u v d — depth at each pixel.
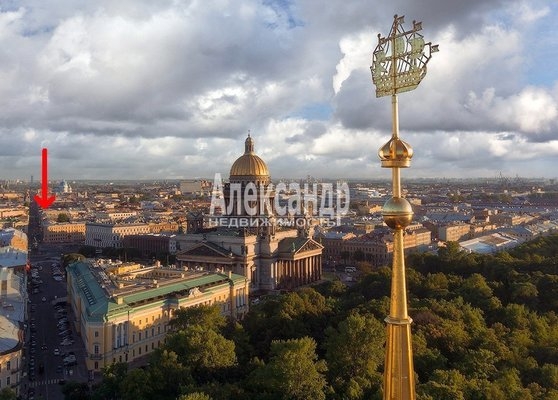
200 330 163.62
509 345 172.62
